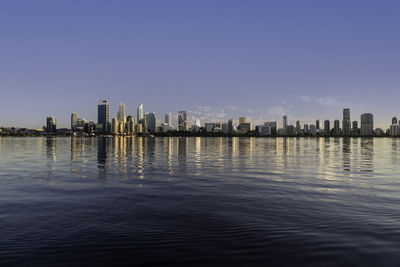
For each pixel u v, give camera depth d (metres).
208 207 11.71
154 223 9.55
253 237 8.30
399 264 6.68
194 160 35.38
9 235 8.43
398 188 16.02
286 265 6.59
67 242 7.90
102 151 56.00
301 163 31.36
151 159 36.59
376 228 9.12
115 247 7.56
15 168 25.75
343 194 14.33
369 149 67.81
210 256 7.03
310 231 8.83
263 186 16.72
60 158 37.62
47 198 13.38
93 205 12.04
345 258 6.98
